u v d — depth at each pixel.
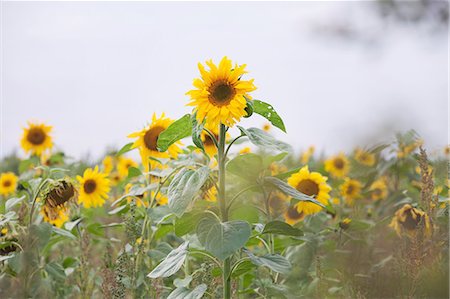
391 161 6.57
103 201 5.11
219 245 3.02
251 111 3.25
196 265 4.85
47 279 4.60
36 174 6.85
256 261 3.26
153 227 4.67
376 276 4.53
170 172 4.39
